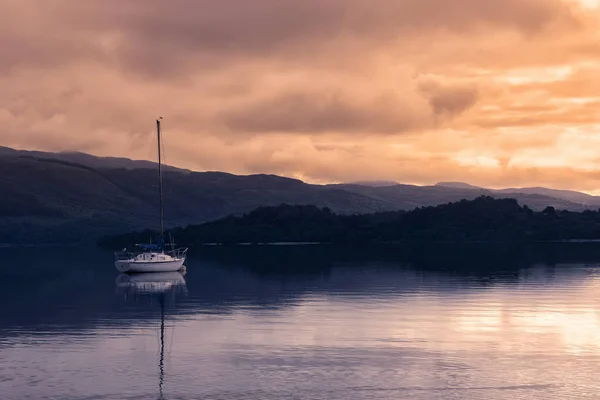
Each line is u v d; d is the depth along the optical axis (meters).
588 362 44.91
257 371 43.06
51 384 40.62
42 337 54.12
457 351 47.91
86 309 70.50
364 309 68.06
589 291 83.81
